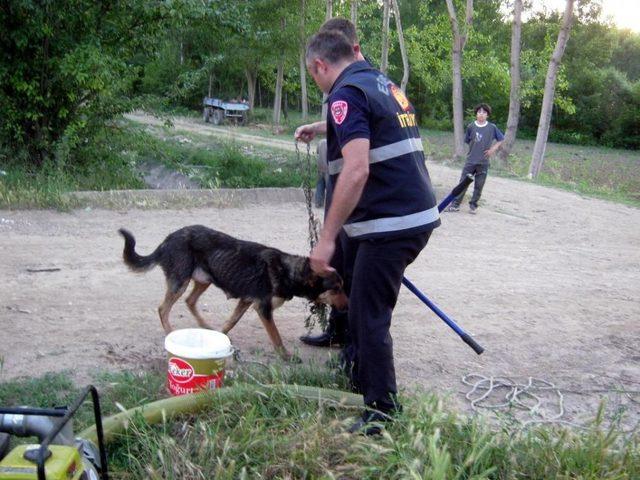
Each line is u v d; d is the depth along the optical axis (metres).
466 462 3.41
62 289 6.67
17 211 9.78
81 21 12.49
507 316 6.77
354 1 26.53
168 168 17.41
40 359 4.95
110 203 10.56
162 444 3.56
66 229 9.05
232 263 5.21
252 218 10.67
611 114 49.75
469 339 4.63
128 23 12.98
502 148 24.03
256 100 57.12
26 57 12.13
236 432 3.73
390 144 3.74
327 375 4.71
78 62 11.70
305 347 5.61
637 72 62.09
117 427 3.72
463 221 11.95
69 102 12.82
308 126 5.39
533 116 51.44
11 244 8.14
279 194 12.23
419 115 54.50
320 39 3.96
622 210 15.03
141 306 6.34
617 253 10.24
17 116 12.28
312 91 45.47
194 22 13.50
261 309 5.14
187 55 34.12
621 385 5.21
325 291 4.95
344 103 3.63
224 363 4.34
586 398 4.93
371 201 3.78
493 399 4.81
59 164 12.21
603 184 23.78
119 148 14.05
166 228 9.49
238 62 37.47
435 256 9.12
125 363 4.98
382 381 3.89
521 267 8.85
